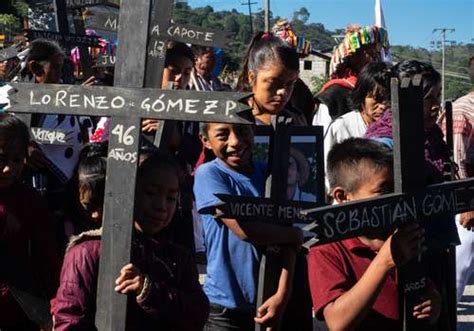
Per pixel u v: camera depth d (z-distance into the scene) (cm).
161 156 296
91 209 336
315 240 229
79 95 278
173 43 551
